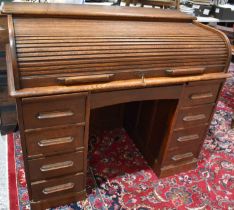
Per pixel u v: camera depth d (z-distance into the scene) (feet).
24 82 3.23
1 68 5.62
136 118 6.29
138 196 5.10
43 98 3.37
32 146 3.80
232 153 6.59
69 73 3.43
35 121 3.57
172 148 5.23
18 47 3.17
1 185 5.02
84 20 4.21
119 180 5.44
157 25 4.62
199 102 4.79
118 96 3.94
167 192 5.25
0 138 6.33
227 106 8.96
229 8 9.23
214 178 5.72
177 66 4.14
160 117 5.16
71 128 3.91
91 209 4.73
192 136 5.28
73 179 4.52
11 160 5.65
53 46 3.33
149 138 5.77
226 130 7.59
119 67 3.71
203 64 4.37
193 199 5.16
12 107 6.16
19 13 3.83
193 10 9.57
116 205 4.86
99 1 8.41
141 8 5.46
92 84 3.59
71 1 6.44
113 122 6.98
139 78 3.93
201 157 6.35
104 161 5.92
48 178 4.29
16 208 4.61
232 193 5.37
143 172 5.71
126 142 6.64
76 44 3.46
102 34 3.73
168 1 7.33
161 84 4.04
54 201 4.62
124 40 3.78
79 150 4.21
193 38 4.36
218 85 4.77
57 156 4.10
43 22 3.83
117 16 4.44
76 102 3.67
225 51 4.51
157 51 3.94
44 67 3.26
